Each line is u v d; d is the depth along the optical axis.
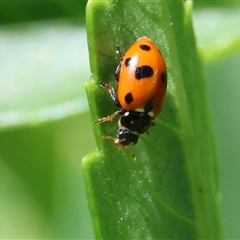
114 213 0.05
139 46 0.06
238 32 0.06
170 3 0.06
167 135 0.06
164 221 0.06
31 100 0.06
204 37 0.06
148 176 0.06
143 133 0.06
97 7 0.05
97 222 0.05
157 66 0.06
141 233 0.05
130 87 0.06
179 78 0.06
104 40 0.05
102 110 0.05
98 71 0.05
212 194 0.06
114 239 0.05
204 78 0.06
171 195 0.06
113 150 0.05
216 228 0.06
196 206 0.06
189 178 0.06
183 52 0.06
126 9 0.06
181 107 0.06
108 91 0.06
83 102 0.06
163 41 0.06
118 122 0.06
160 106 0.06
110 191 0.05
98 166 0.05
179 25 0.06
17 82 0.06
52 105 0.06
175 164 0.06
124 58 0.06
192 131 0.06
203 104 0.06
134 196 0.05
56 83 0.06
